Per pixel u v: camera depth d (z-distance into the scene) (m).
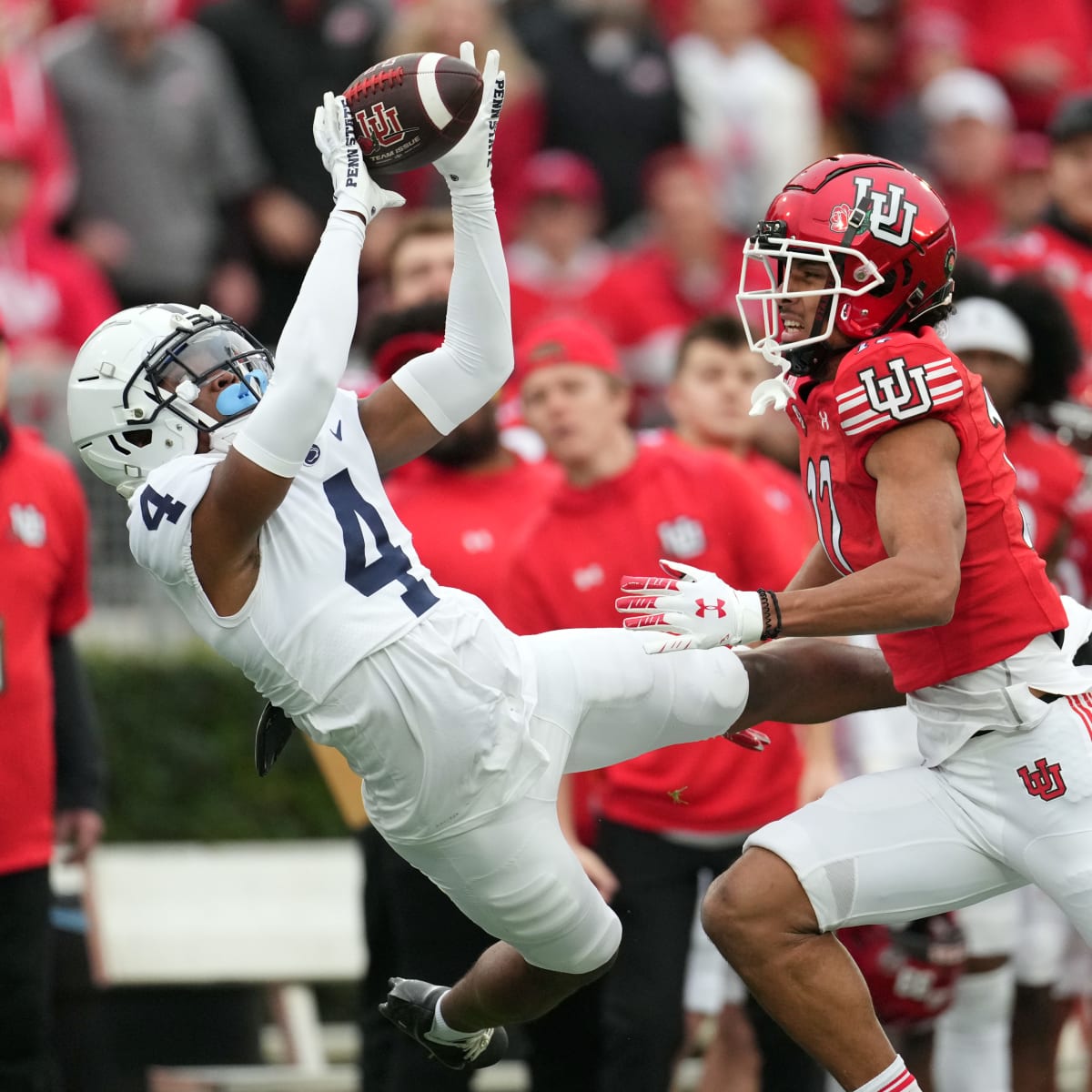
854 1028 12.72
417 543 18.30
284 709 12.95
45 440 27.75
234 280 32.06
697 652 13.45
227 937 22.88
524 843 12.81
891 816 12.91
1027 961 20.14
